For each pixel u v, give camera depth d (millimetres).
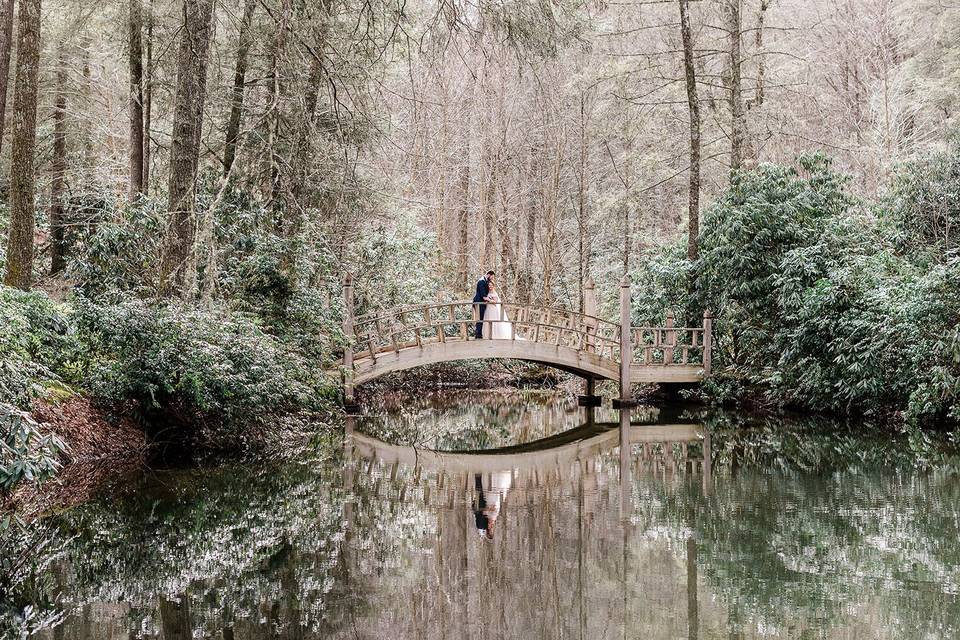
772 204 18516
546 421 17906
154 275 12398
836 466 11180
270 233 14578
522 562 6684
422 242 24797
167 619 5320
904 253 16562
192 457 11617
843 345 15859
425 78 26953
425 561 6699
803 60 26922
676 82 26172
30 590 5949
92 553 6859
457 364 27500
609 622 5344
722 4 22172
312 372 14500
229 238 13820
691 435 14969
